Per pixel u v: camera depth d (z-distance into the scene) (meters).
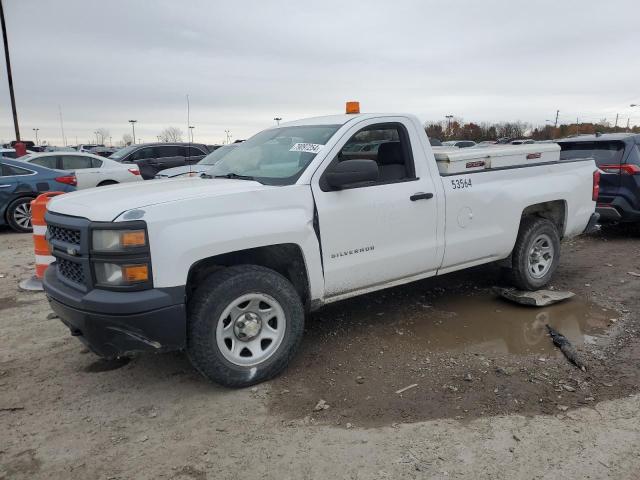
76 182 10.87
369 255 4.18
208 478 2.72
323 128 4.33
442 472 2.72
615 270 6.58
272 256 3.90
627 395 3.47
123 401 3.52
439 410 3.33
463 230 4.80
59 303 3.43
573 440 2.97
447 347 4.32
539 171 5.46
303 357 4.15
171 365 4.04
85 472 2.79
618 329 4.64
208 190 3.54
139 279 3.15
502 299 5.52
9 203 10.16
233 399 3.52
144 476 2.75
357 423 3.20
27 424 3.25
